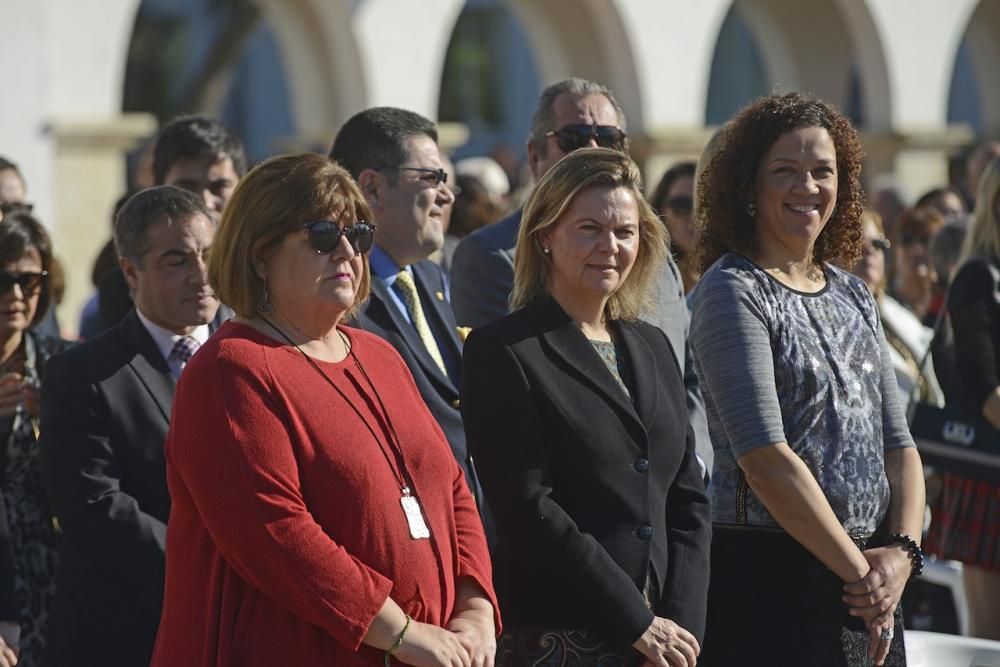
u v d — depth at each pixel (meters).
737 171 10.62
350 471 8.12
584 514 9.40
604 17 34.03
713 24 34.97
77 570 10.45
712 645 10.28
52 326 14.38
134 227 11.09
